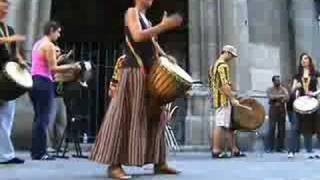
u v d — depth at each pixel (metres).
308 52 15.63
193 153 12.24
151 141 6.07
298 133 11.16
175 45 16.39
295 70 15.42
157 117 6.03
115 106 5.76
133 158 5.71
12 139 12.27
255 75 14.80
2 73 7.82
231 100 11.08
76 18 17.34
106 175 6.11
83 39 17.19
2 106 8.19
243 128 11.25
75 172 6.65
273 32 15.30
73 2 17.38
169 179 5.66
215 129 11.02
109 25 17.39
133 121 5.73
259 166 8.06
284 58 15.45
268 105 14.27
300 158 10.56
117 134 5.71
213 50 13.67
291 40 15.60
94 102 14.72
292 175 6.37
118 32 17.33
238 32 13.74
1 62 8.02
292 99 11.60
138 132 5.73
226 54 11.31
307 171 7.02
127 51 5.83
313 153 12.27
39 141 9.30
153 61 5.79
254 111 11.26
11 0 12.62
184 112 13.72
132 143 5.72
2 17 8.21
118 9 18.00
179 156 11.12
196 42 13.79
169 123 12.67
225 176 6.15
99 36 17.30
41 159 9.30
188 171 6.82
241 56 13.74
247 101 11.33
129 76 5.76
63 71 9.38
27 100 12.51
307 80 11.22
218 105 11.09
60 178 5.82
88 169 7.15
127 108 5.76
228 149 11.41
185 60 16.23
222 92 11.07
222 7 13.73
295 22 15.59
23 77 7.99
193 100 13.37
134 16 5.79
